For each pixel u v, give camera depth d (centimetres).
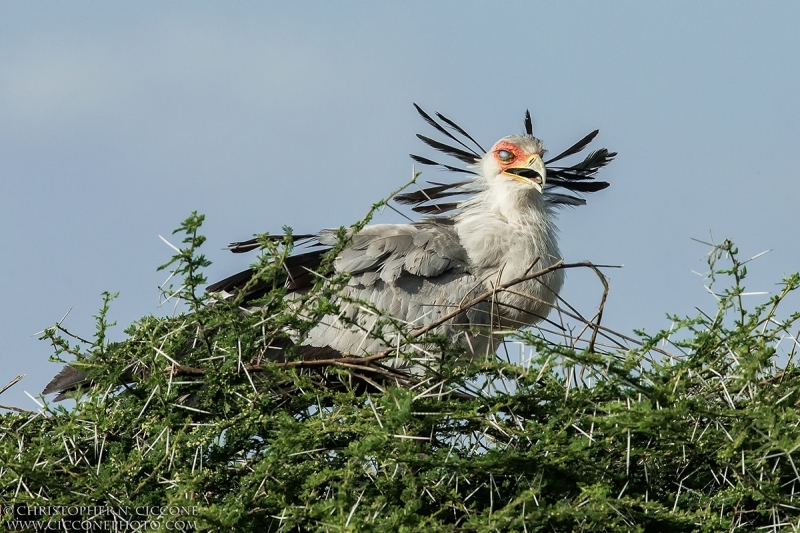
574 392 972
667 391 943
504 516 862
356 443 907
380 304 1389
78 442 1048
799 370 1036
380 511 920
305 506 906
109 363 1063
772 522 962
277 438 958
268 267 1042
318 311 1045
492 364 981
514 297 1423
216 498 1023
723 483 998
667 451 959
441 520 911
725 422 966
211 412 1066
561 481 947
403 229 1457
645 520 922
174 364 1048
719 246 1017
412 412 941
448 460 926
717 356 1010
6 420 1072
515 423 1006
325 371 1091
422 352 1073
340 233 1084
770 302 1030
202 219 977
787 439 891
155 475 993
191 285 1017
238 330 1051
